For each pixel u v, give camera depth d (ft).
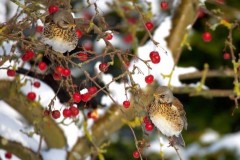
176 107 33.60
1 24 29.48
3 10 38.04
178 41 41.60
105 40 28.89
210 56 52.47
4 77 35.81
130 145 53.01
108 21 47.96
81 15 39.06
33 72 36.42
